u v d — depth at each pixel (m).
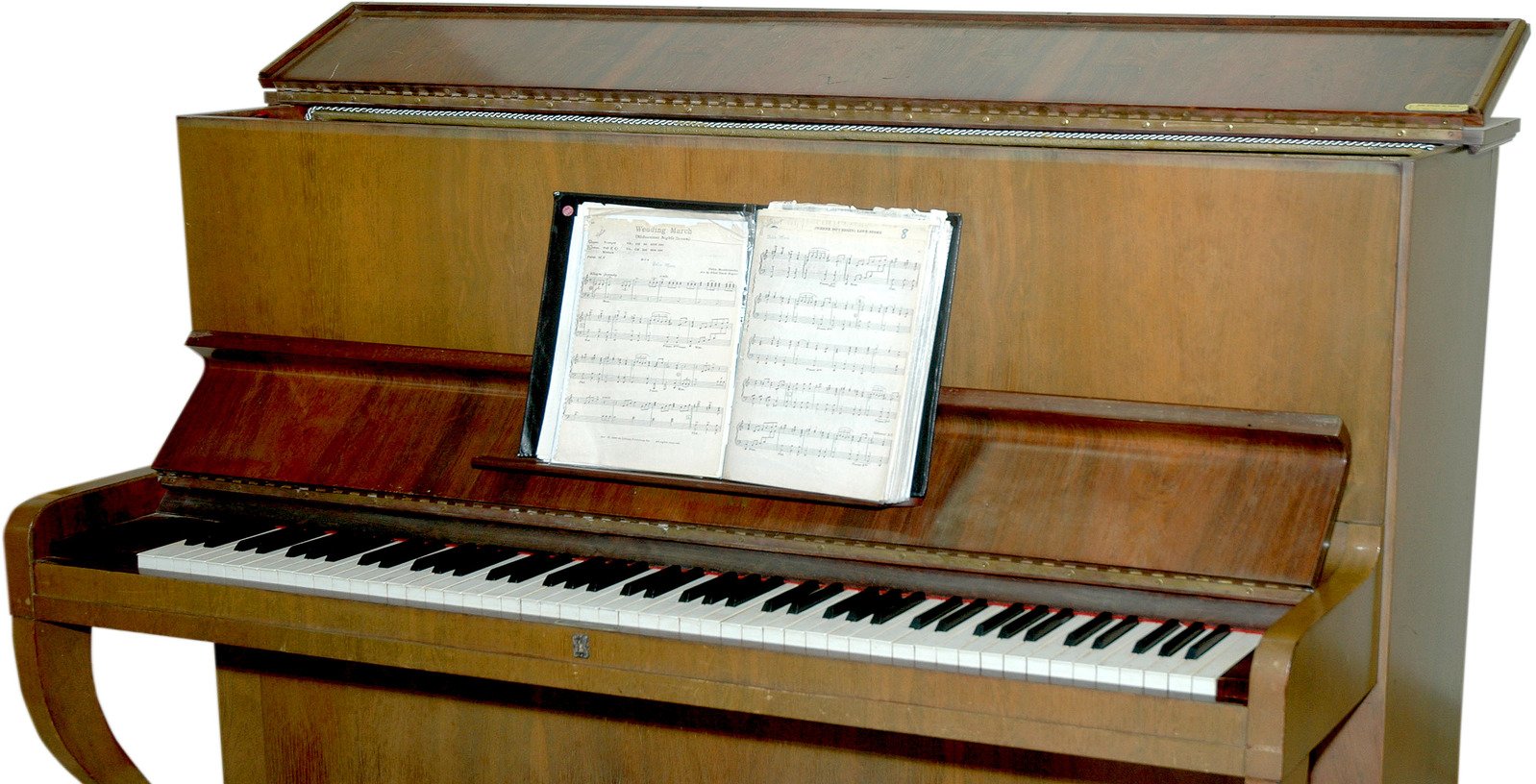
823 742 3.25
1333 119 2.99
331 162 3.35
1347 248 2.90
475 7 3.55
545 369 3.18
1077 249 3.02
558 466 3.16
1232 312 2.96
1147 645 2.83
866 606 2.98
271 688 3.62
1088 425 3.03
